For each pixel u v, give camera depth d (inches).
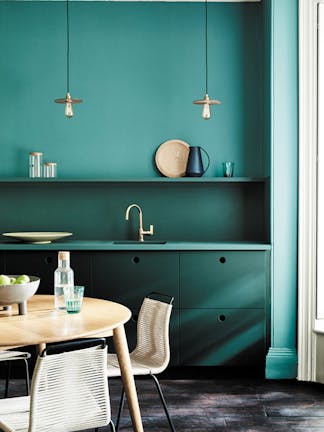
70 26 188.1
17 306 122.3
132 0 187.2
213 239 189.5
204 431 128.8
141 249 166.9
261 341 167.6
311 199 163.5
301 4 162.9
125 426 131.7
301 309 164.7
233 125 189.2
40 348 122.2
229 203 189.5
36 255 168.2
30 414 84.6
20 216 189.9
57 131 189.3
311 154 163.2
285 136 165.0
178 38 188.4
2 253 168.2
